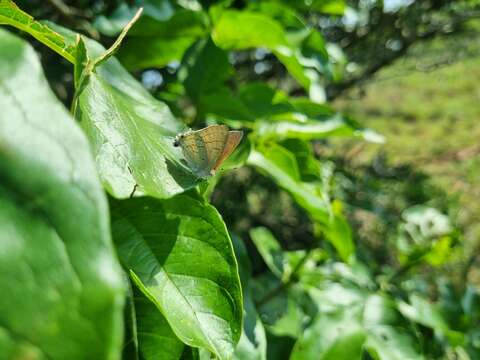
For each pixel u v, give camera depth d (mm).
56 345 55
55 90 284
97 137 99
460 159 1102
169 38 222
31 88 64
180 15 211
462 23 521
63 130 63
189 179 115
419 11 485
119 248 107
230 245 112
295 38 230
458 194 813
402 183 680
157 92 261
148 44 223
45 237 59
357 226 557
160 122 135
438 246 274
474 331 285
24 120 62
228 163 179
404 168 697
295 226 541
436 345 262
